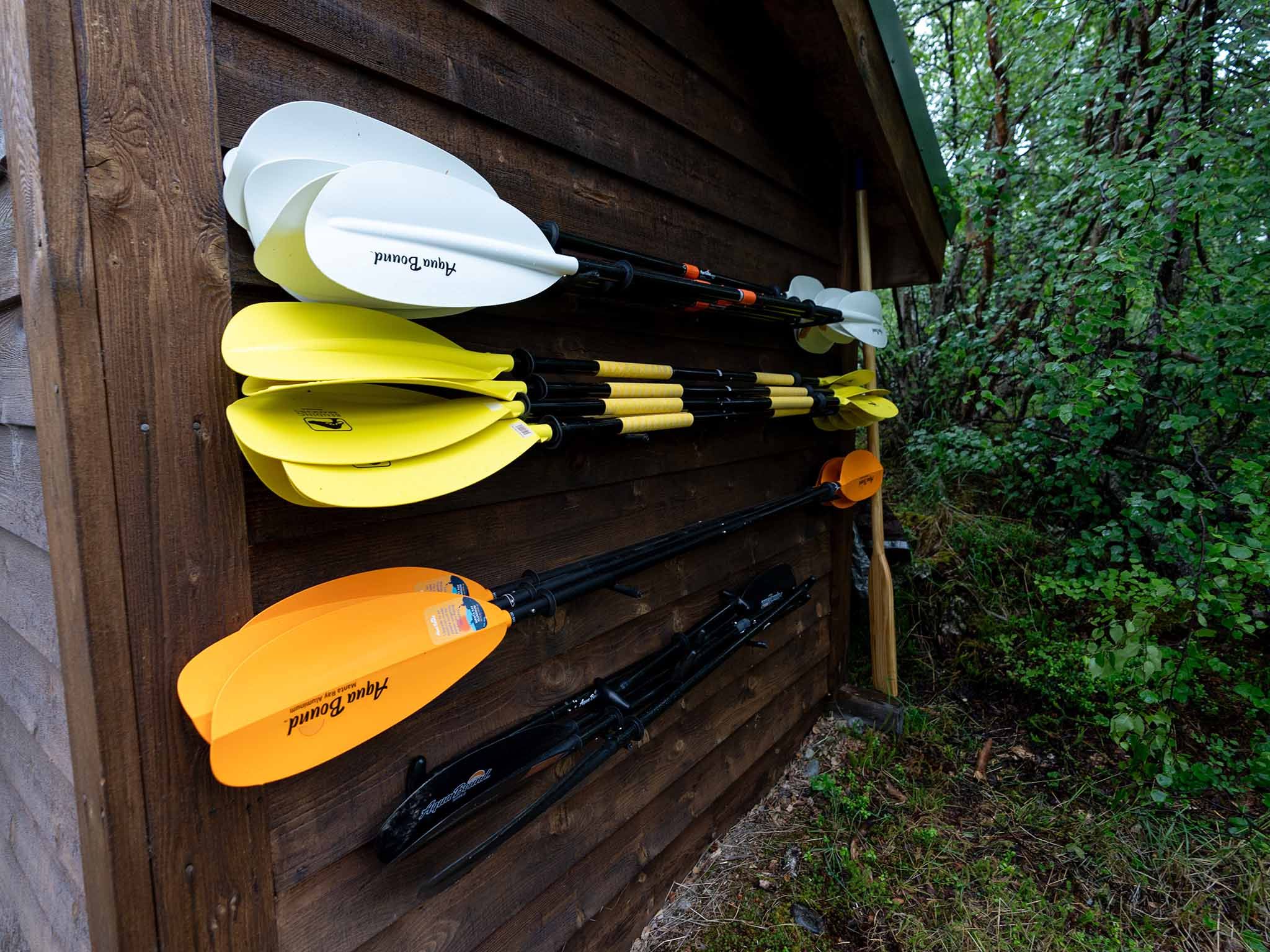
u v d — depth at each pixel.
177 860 0.71
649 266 1.24
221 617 0.73
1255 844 1.93
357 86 0.85
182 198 0.67
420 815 0.94
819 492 2.08
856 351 2.49
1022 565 3.08
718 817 1.92
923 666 2.88
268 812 0.80
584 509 1.29
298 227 0.70
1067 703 2.54
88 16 0.60
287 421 0.70
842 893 1.76
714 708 1.80
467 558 1.06
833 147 2.18
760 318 1.69
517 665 1.16
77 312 0.60
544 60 1.12
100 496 0.63
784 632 2.14
